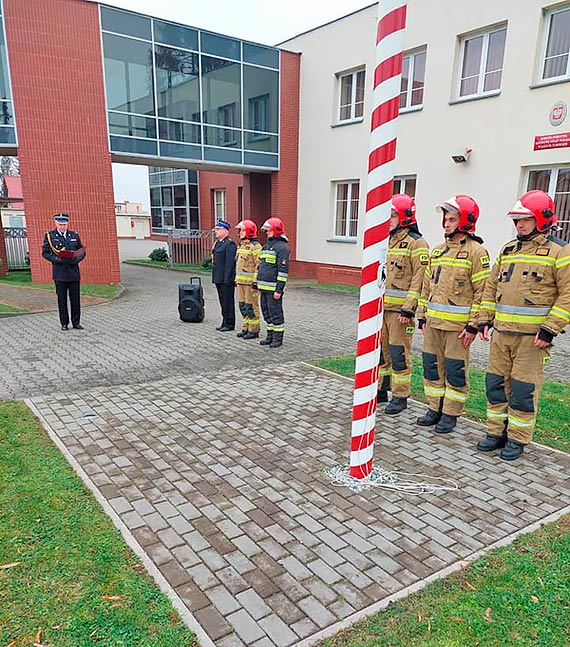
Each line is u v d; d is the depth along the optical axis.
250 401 5.31
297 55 17.11
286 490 3.53
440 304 4.33
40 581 2.56
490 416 4.21
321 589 2.56
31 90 12.95
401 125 13.46
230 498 3.41
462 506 3.36
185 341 8.16
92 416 4.82
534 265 3.74
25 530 2.96
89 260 14.41
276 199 17.91
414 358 7.25
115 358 7.02
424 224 13.21
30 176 13.32
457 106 12.04
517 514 3.28
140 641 2.21
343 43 15.38
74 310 8.86
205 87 15.74
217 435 4.43
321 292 14.73
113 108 14.19
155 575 2.63
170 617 2.35
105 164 14.18
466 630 2.30
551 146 10.31
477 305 4.18
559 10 10.09
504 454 4.04
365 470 3.65
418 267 4.64
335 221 16.84
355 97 15.55
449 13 11.88
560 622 2.34
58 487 3.46
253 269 8.14
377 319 3.46
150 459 3.96
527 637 2.26
